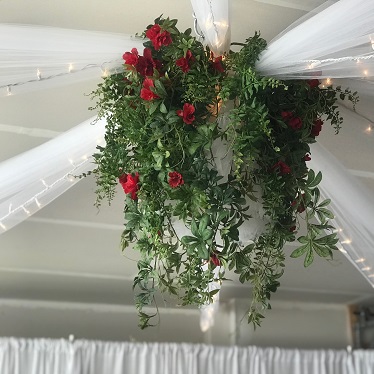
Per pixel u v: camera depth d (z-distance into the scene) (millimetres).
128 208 995
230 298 2510
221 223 917
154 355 2047
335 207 1362
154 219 928
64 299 2369
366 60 940
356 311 2740
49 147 1199
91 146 1192
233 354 2152
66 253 1896
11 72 1042
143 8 1099
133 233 1015
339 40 916
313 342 2656
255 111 878
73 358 1946
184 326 2490
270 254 988
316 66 944
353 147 1466
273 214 921
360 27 900
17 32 994
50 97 1256
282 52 926
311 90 984
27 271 2039
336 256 2023
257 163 924
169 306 2238
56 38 1006
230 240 914
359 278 2281
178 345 2090
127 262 1974
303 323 2670
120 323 2439
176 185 859
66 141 1190
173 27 923
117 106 942
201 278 930
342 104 1234
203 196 851
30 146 1402
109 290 2258
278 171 922
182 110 866
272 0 1088
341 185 1311
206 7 939
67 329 2377
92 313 2420
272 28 1160
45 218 1674
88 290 2258
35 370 1908
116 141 971
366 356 2291
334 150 1475
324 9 947
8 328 2312
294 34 917
